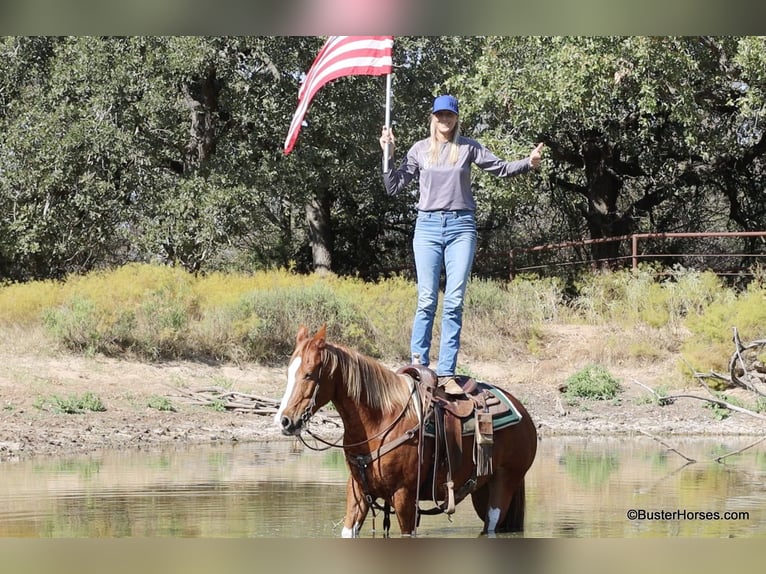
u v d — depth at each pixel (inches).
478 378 781.3
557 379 783.7
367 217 1371.8
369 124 1146.0
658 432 625.6
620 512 344.8
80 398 636.1
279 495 370.0
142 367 725.9
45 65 1176.8
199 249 1075.3
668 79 957.2
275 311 790.5
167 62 1053.8
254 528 304.5
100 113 1048.2
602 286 948.6
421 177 313.1
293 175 1108.5
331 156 1129.4
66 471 437.1
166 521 315.6
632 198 1375.5
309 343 261.9
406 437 270.1
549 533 307.0
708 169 1154.0
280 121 1104.2
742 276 1094.4
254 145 1127.0
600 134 1149.7
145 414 626.8
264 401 668.1
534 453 315.0
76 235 1102.4
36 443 528.7
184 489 384.2
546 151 1021.2
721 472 448.5
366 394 268.5
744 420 658.8
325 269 1290.6
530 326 847.1
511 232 1360.7
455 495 288.5
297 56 1088.2
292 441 571.8
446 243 309.9
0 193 1085.1
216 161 1098.7
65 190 1079.6
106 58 1047.0
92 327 732.0
